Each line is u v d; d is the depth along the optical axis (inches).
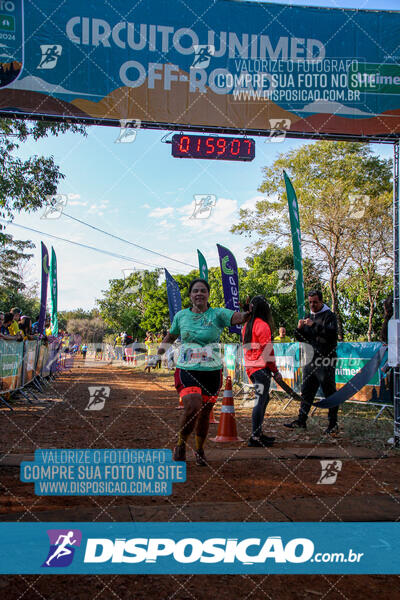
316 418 294.2
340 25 232.2
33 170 454.9
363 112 232.7
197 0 223.8
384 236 671.1
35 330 506.3
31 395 411.5
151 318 1332.4
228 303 426.3
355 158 712.4
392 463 184.7
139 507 128.6
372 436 234.8
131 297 1519.4
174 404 371.2
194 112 223.9
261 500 135.9
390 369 281.1
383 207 669.9
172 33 222.5
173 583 89.9
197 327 170.9
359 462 185.9
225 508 128.6
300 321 266.5
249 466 176.9
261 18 228.1
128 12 218.5
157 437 229.5
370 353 309.7
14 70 209.0
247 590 87.9
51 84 212.1
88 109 215.3
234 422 232.2
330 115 231.1
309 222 685.3
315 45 230.7
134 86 218.8
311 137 233.5
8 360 326.6
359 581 91.9
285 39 229.3
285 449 208.4
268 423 280.2
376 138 234.2
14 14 208.8
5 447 200.2
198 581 90.8
